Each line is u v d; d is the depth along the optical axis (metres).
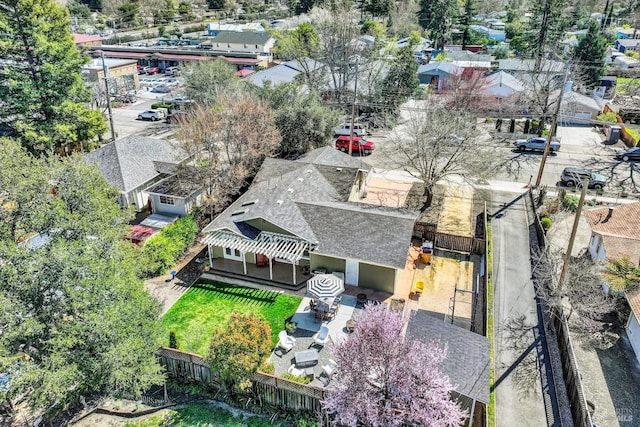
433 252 35.41
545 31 84.69
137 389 20.66
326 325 27.55
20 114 46.91
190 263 34.03
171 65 100.00
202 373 23.95
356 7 125.25
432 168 41.44
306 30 74.12
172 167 40.56
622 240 30.42
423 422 18.53
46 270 19.98
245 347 21.89
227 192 37.53
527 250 35.25
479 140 48.03
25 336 19.06
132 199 39.66
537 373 24.34
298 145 47.94
